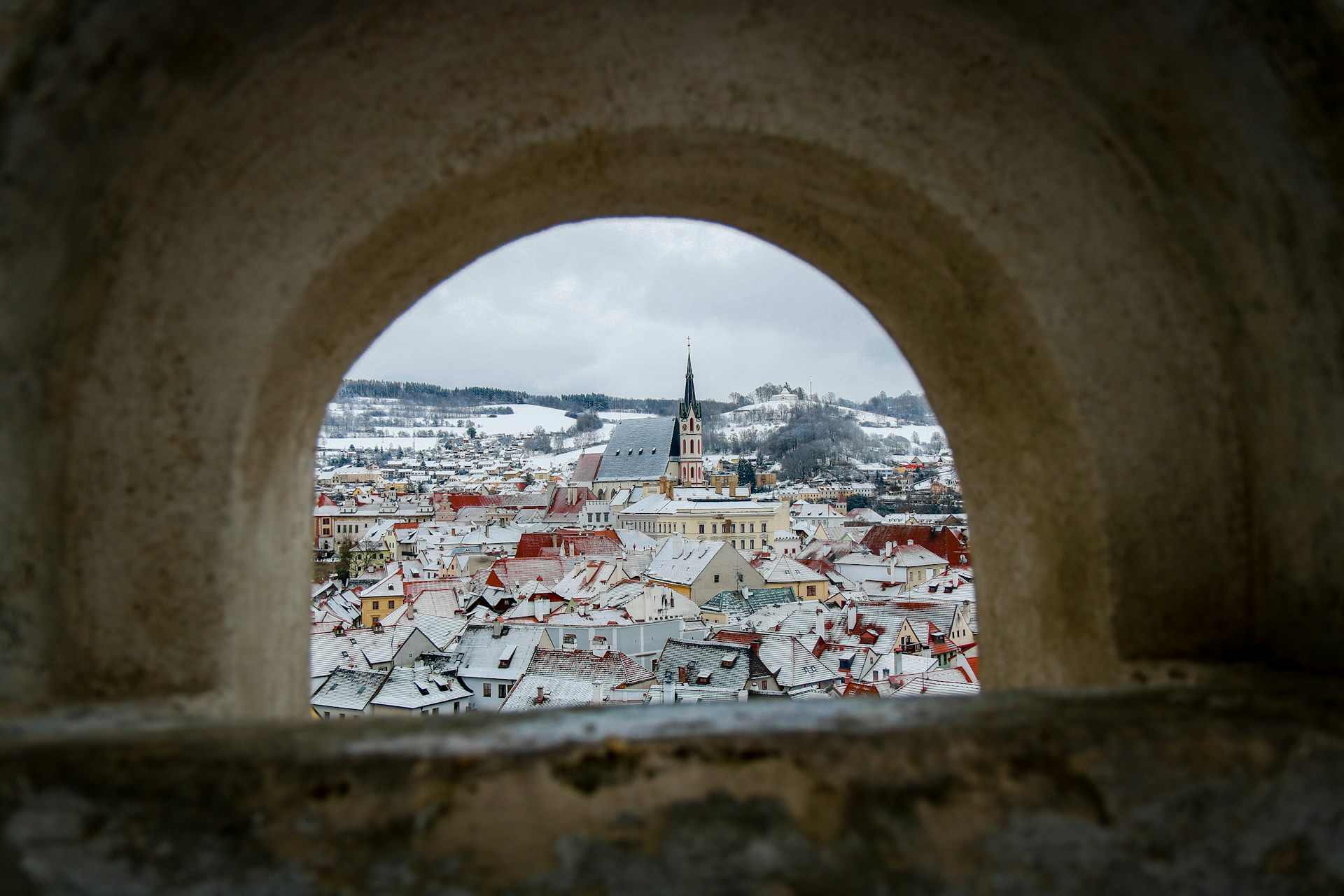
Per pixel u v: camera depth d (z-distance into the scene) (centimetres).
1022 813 198
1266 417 247
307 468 301
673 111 256
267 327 243
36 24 177
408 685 4456
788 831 193
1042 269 262
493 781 189
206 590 236
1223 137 226
